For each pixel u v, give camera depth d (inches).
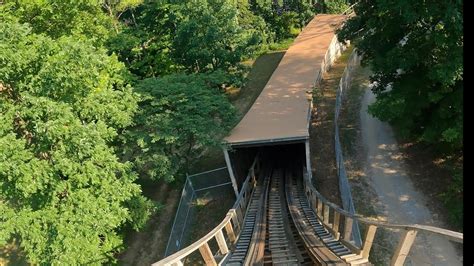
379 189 808.9
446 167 804.0
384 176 839.1
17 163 551.2
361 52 843.4
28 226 596.4
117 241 722.8
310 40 1408.7
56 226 595.8
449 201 713.6
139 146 837.2
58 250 596.1
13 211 602.9
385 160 882.8
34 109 564.4
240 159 964.0
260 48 1576.0
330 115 1094.4
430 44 678.5
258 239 581.0
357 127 1017.5
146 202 771.4
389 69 737.0
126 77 1004.6
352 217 426.9
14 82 615.2
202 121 829.8
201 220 879.7
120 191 641.0
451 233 225.3
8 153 546.0
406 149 895.1
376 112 772.0
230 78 1193.4
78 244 597.0
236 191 874.8
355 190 822.5
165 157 815.7
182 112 849.5
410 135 908.0
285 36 1769.2
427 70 729.6
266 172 1038.4
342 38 896.9
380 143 939.3
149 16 1316.4
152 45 1289.4
